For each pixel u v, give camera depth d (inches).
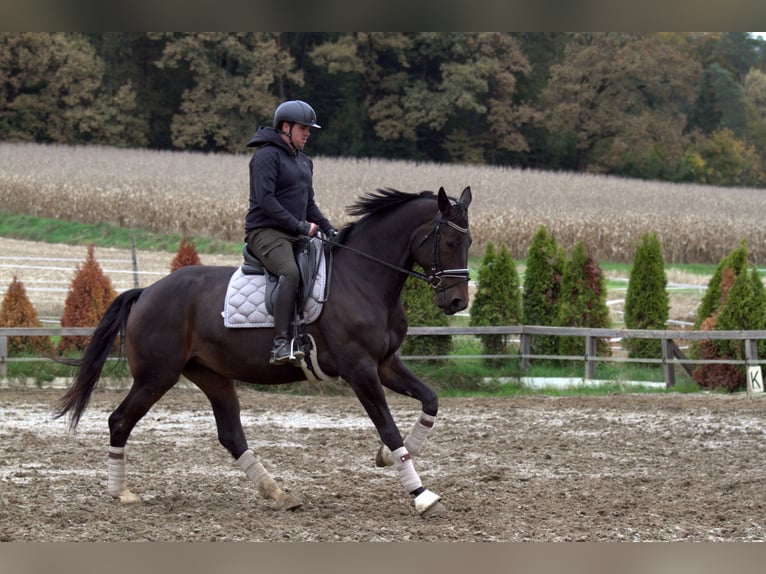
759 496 297.9
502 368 650.2
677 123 2780.5
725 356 593.3
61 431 425.1
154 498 291.4
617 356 720.3
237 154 2450.8
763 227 1469.0
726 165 2874.0
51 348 634.2
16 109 2372.0
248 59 2498.8
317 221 290.5
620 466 352.8
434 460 365.4
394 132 2618.1
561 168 2807.6
